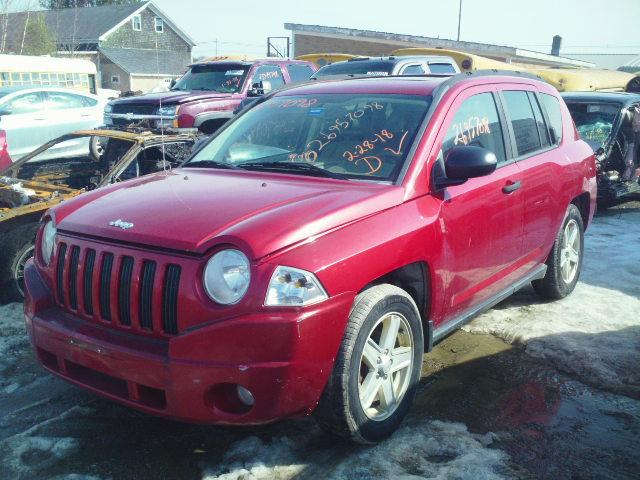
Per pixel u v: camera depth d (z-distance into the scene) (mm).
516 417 3750
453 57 14078
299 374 2852
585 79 14789
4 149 9164
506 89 4703
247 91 11773
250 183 3674
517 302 5594
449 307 3893
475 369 4355
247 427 3566
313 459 3264
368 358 3279
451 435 3512
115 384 3164
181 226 3059
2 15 34469
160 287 2939
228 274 2848
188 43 49094
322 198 3295
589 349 4594
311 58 15633
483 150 3600
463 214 3857
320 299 2889
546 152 5012
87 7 46906
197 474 3150
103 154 6891
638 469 3273
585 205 5773
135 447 3373
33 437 3436
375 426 3318
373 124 4000
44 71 21172
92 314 3211
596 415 3801
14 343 4641
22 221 5664
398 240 3318
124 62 42281
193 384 2840
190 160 4457
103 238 3174
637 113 9992
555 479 3164
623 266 6707
